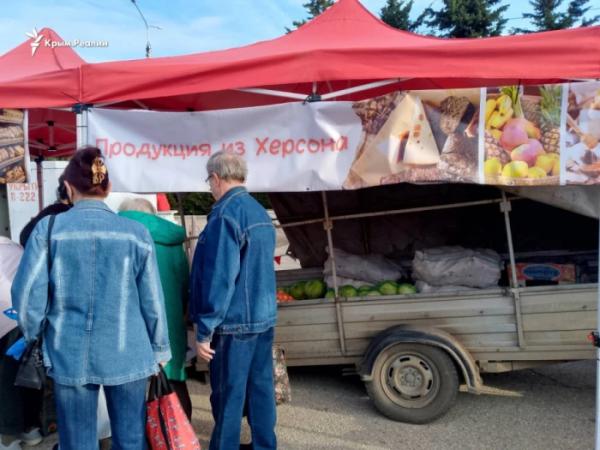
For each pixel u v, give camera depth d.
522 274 4.11
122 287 2.43
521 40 3.21
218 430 2.94
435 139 3.19
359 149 3.30
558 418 3.88
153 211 3.68
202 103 5.59
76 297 2.38
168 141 3.53
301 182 3.38
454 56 3.27
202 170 3.50
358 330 4.11
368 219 5.27
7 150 3.58
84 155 2.52
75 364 2.37
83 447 2.45
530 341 3.78
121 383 2.41
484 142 3.14
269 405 3.13
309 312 4.20
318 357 4.20
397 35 4.66
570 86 3.04
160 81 3.48
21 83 3.54
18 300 2.32
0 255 3.61
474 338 3.89
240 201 2.94
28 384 2.59
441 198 5.06
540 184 3.09
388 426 3.83
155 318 2.54
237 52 4.22
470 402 4.23
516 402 4.21
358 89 3.53
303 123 3.38
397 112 3.21
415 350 3.80
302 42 4.35
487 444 3.50
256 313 2.91
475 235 5.04
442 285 4.11
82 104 3.57
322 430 3.81
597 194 3.30
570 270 4.00
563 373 4.89
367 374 3.88
